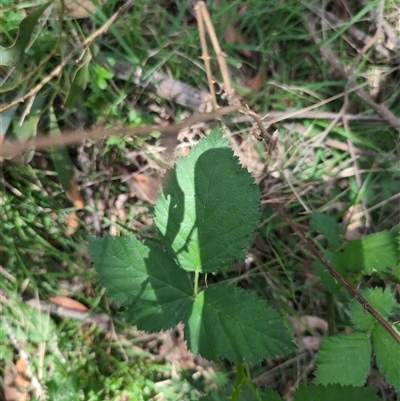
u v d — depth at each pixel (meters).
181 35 0.36
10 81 0.33
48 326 0.34
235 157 0.22
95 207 0.36
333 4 0.40
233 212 0.22
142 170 0.36
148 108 0.37
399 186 0.38
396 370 0.25
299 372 0.36
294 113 0.37
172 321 0.22
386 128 0.38
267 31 0.38
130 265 0.22
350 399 0.22
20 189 0.34
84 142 0.35
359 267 0.30
